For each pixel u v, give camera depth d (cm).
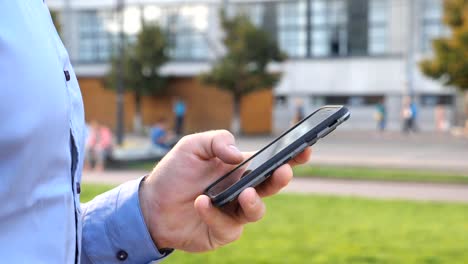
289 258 510
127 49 3178
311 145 116
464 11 2050
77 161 97
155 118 3228
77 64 4016
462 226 672
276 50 2894
